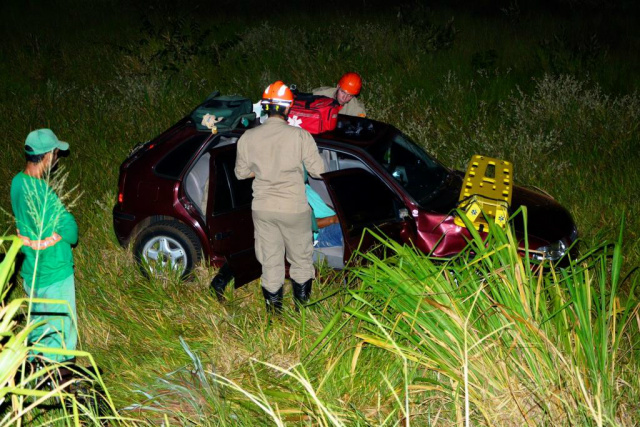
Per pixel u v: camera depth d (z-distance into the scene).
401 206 5.19
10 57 12.47
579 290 3.99
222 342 4.62
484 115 9.01
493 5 16.66
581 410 3.41
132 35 13.53
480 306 3.97
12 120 9.24
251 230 5.30
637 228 6.29
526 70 10.97
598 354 3.79
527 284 4.01
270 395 3.88
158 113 9.56
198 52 11.52
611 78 10.37
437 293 3.88
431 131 9.08
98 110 9.64
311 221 4.88
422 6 13.47
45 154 3.73
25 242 3.83
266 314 4.86
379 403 3.62
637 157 7.92
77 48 12.99
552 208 5.57
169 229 5.43
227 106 5.48
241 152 4.71
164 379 4.08
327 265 5.30
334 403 3.91
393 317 4.18
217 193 5.11
